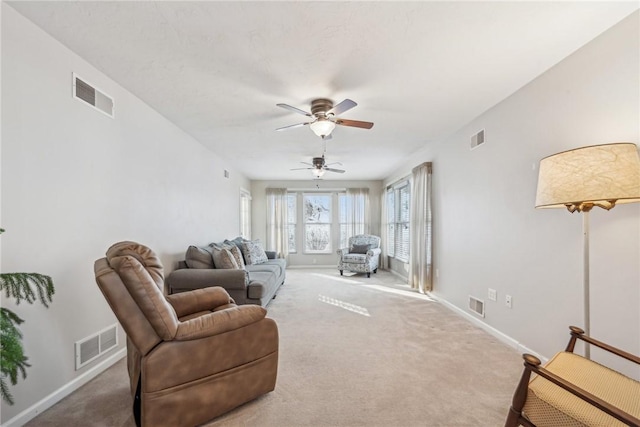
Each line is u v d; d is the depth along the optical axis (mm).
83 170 2098
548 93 2281
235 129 3615
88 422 1657
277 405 1819
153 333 1522
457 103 2879
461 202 3611
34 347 1725
